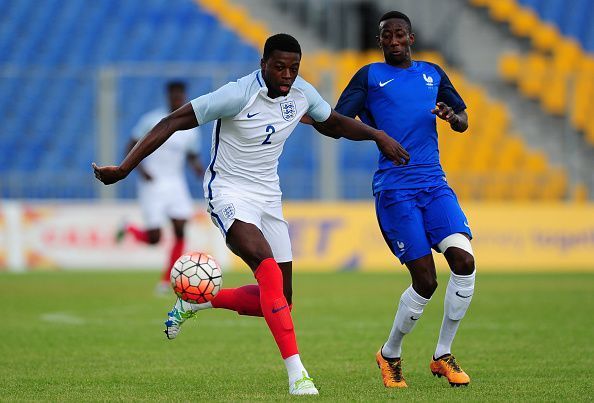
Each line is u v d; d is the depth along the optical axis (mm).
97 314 45656
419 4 101812
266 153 25344
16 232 75062
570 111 81062
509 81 94812
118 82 93750
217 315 46406
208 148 87688
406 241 26406
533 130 91312
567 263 73250
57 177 79062
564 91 93312
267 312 24453
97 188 79125
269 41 24031
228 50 99875
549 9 102062
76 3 104500
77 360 31859
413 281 26422
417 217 26500
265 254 24703
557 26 101000
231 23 102750
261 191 25672
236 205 25125
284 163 87125
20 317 44438
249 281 62562
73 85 95688
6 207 75312
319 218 74625
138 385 26656
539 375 28203
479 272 69938
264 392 25172
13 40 100625
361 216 74625
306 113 25781
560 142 90562
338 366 30469
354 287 59375
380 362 26844
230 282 61688
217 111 24359
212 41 100688
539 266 73188
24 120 92938
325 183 76438
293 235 74312
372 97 27344
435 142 27266
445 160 88688
